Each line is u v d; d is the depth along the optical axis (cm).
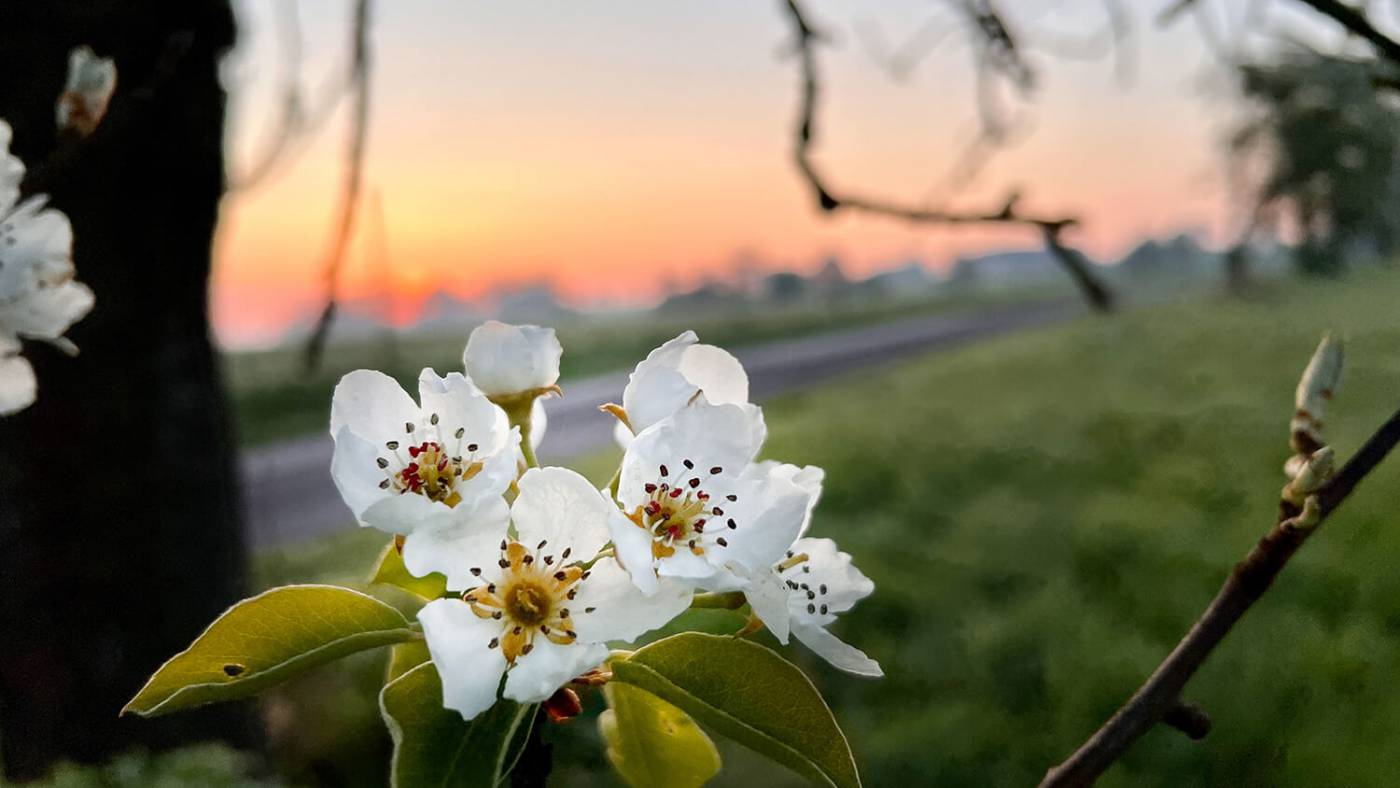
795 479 14
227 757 41
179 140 39
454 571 12
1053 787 12
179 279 41
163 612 43
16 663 42
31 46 36
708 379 15
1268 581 12
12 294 17
